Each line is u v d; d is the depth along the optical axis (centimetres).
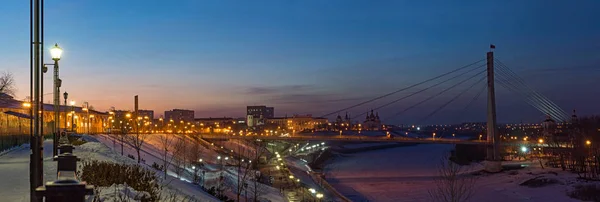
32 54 1400
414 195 7556
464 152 15100
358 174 11044
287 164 10369
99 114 12694
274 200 4147
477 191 8038
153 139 8419
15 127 4853
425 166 13075
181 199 1858
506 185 8519
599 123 11431
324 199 5747
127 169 2175
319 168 12456
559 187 7825
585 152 9125
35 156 1184
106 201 1359
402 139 14088
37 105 1208
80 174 1892
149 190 1753
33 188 1170
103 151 4162
